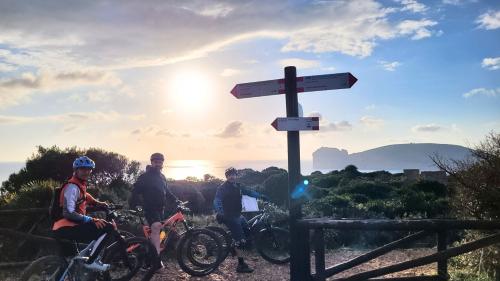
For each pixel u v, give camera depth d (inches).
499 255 262.7
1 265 310.7
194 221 457.1
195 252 321.7
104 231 245.0
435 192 812.6
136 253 274.7
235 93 261.1
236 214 341.4
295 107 243.9
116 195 448.8
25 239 331.0
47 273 235.3
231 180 347.9
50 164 542.3
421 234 240.4
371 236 474.3
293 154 241.8
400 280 262.2
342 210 568.4
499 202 271.7
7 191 538.0
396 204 645.9
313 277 241.8
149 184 305.1
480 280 261.7
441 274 261.0
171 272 328.8
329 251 437.1
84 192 242.5
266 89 251.9
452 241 419.8
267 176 855.7
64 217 233.0
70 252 246.5
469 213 295.6
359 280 243.1
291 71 244.8
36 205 359.3
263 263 365.7
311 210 548.1
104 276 261.9
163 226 304.5
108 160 564.1
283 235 378.9
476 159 289.6
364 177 1035.9
